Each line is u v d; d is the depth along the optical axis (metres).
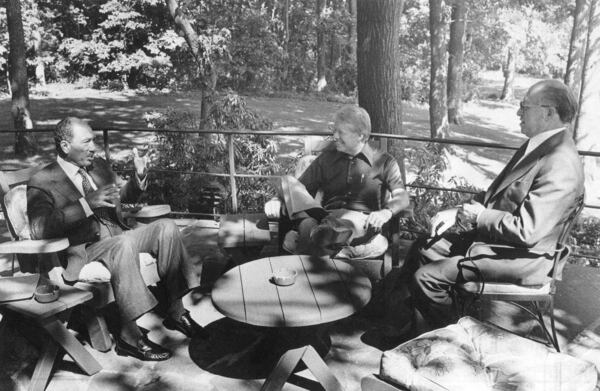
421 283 3.12
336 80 33.34
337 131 3.81
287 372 2.59
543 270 2.95
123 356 3.28
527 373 2.29
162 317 3.72
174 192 8.65
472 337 2.55
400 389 2.32
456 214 3.47
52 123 19.22
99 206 3.22
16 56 14.31
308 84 32.78
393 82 6.90
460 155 19.00
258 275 3.11
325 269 3.19
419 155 7.95
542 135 2.98
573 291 4.08
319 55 32.44
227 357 3.29
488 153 19.52
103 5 26.92
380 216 3.62
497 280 2.98
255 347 3.38
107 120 20.00
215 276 4.35
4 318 2.90
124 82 28.39
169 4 11.80
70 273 3.21
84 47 27.66
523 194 2.96
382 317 3.74
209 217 8.51
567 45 32.28
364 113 3.82
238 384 3.04
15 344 2.90
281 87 31.39
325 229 3.59
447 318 3.14
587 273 4.39
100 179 3.62
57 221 3.13
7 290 2.88
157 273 3.48
